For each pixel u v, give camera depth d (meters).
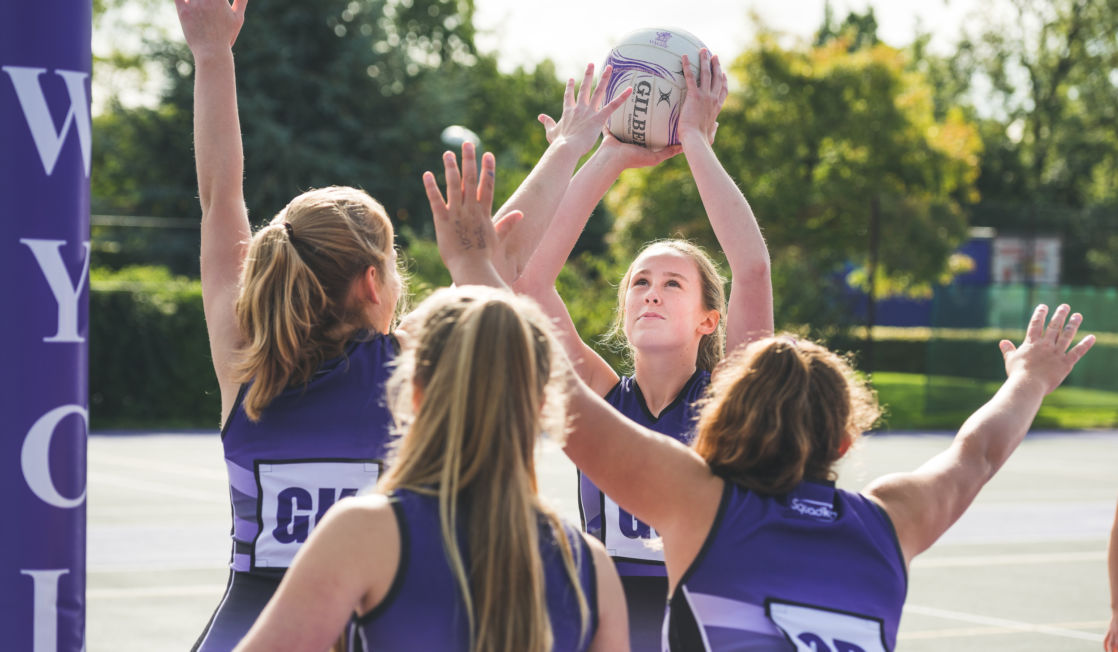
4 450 3.27
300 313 3.37
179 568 11.45
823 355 3.06
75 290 3.34
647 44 4.34
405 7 60.38
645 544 3.85
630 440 2.81
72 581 3.36
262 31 42.91
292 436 3.40
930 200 37.78
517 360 2.43
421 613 2.32
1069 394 39.75
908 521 2.99
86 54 3.35
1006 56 59.56
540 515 2.47
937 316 33.44
